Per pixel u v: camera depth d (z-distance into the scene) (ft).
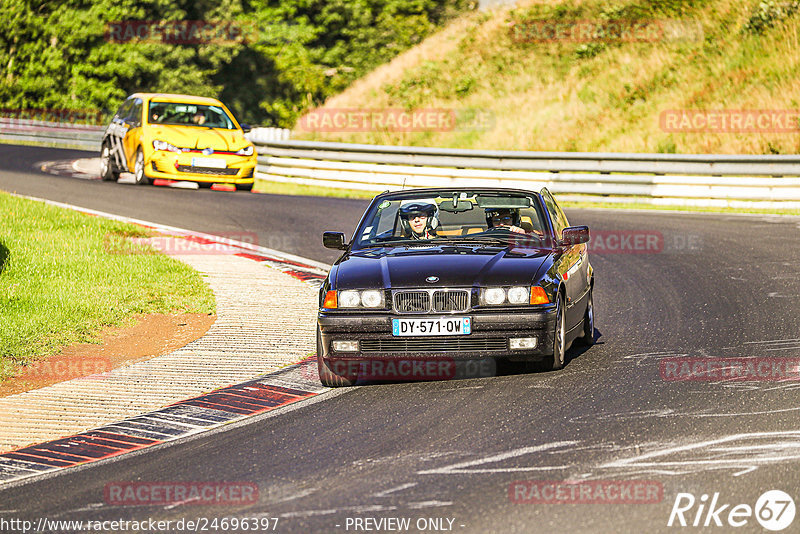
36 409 71.87
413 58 352.49
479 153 221.66
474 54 335.06
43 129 349.61
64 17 506.48
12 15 497.87
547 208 87.56
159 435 65.16
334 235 84.89
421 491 51.26
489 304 73.61
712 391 69.46
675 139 252.83
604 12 323.16
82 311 99.96
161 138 198.18
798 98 252.21
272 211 175.73
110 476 57.00
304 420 66.59
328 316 74.18
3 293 104.94
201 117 209.05
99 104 506.07
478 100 305.32
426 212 85.87
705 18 301.84
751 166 199.11
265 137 293.84
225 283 116.06
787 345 83.97
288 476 55.01
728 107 259.19
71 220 150.82
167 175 197.57
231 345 89.40
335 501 50.37
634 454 55.93
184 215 168.25
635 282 117.60
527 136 276.82
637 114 270.46
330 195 223.30
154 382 78.18
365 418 66.13
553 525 45.98
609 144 262.06
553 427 61.82
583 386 71.87
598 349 85.20
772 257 131.13
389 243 83.82
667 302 105.40
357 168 233.76
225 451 60.64
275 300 108.06
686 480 51.44
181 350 87.86
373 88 337.93
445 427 62.95
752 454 55.26
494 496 49.98
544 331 73.67
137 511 50.52
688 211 190.60
